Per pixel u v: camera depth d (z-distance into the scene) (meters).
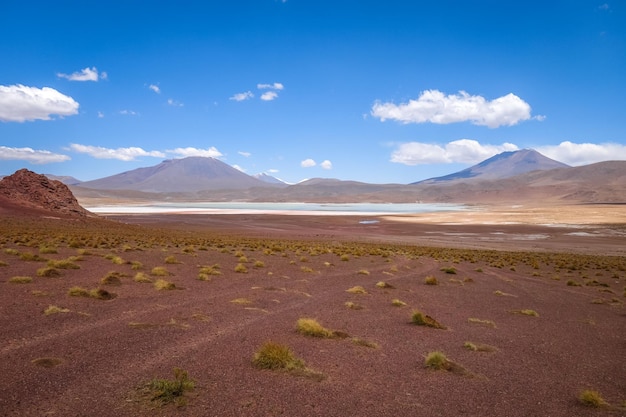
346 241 62.09
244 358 8.65
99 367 7.74
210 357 8.62
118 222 84.19
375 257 35.78
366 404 6.72
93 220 78.62
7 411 5.88
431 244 61.09
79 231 52.38
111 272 19.31
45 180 91.06
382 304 15.87
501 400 7.17
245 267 23.81
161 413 6.02
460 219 117.88
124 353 8.59
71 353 8.43
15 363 7.73
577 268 33.66
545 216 123.38
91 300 13.53
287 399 6.74
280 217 132.25
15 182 86.62
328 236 72.56
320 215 145.88
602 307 17.70
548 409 6.89
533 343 11.27
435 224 102.81
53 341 9.15
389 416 6.33
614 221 103.31
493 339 11.49
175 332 10.38
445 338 11.34
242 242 45.84
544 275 28.97
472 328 12.75
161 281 16.66
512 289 21.73
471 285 22.47
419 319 12.79
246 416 6.08
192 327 10.96
